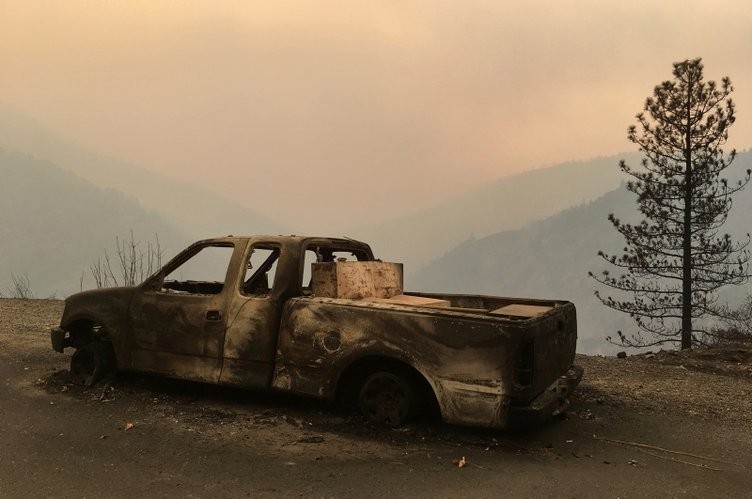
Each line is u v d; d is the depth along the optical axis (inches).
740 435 221.0
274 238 227.5
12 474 164.6
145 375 268.4
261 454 184.5
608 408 255.3
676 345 783.1
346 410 228.1
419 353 191.8
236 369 221.8
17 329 404.2
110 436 197.8
